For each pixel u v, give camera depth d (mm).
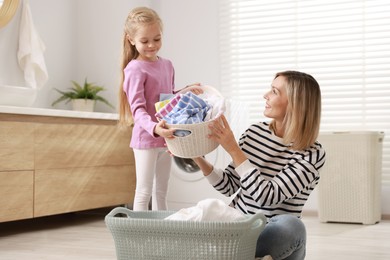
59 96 4531
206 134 1846
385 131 4242
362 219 3941
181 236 1640
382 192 4230
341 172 3990
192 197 4641
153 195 2883
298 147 1917
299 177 1854
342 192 3988
